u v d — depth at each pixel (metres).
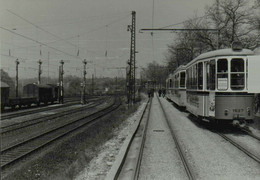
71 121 22.45
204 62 14.89
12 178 8.96
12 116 26.61
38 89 43.47
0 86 33.19
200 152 10.25
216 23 37.47
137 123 17.61
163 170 8.22
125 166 8.70
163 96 60.94
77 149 12.85
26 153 11.83
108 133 16.16
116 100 56.56
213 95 13.90
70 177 8.17
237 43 13.65
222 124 16.94
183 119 20.12
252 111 13.55
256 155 9.55
